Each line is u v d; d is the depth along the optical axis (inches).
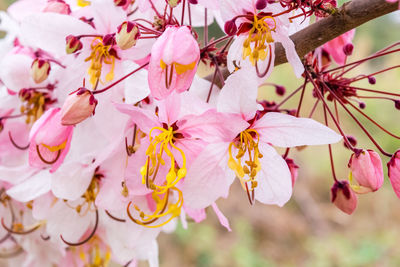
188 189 9.6
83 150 10.5
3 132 11.6
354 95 10.6
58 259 12.3
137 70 9.8
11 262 13.1
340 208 10.5
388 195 48.2
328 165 50.6
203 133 9.6
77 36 9.9
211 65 10.5
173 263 37.1
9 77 11.1
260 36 9.6
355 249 41.2
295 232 43.1
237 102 9.3
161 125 9.5
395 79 52.0
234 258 38.0
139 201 10.3
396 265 39.4
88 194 10.9
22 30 10.2
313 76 10.3
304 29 9.7
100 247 12.2
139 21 10.0
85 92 9.4
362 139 49.5
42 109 11.2
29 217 12.1
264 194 9.9
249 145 9.7
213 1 9.5
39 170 11.2
